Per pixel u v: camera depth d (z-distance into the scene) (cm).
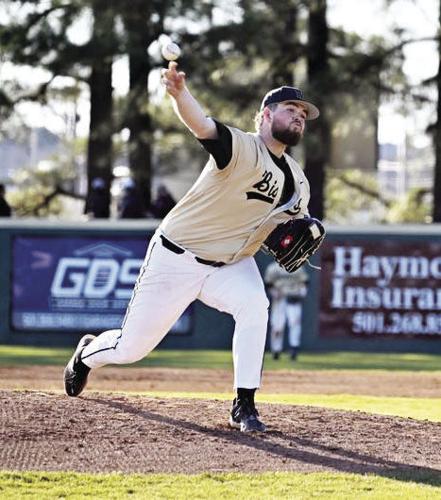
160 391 3062
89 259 4912
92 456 1712
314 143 5784
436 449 1842
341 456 1761
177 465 1673
